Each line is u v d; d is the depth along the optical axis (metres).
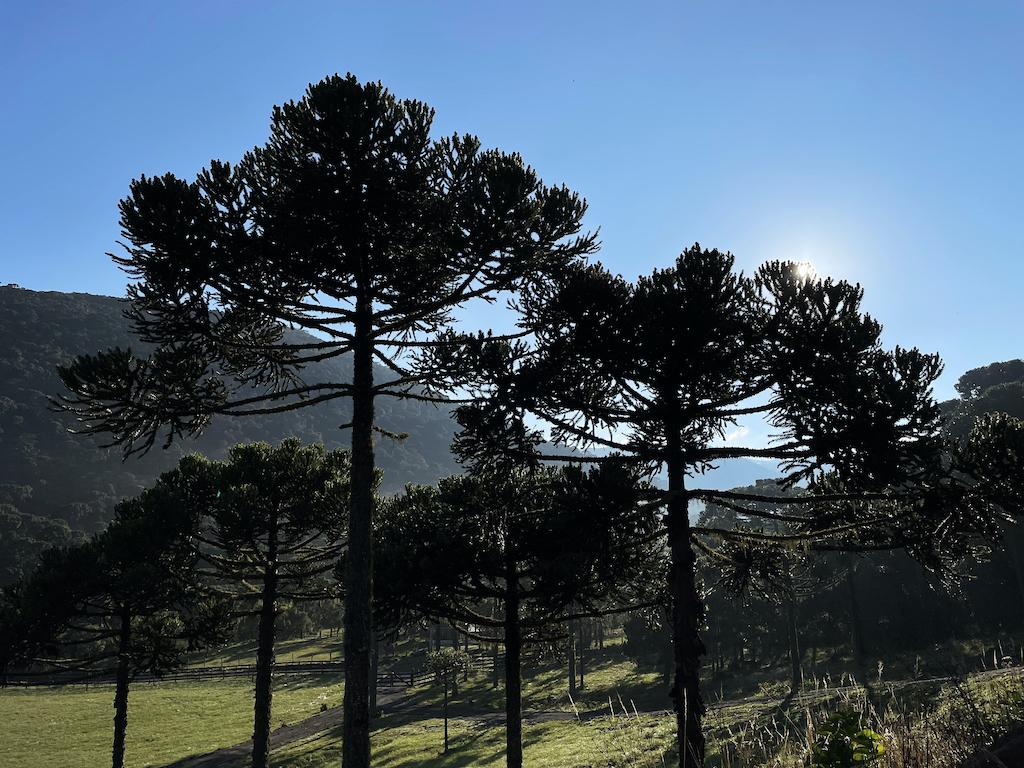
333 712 49.44
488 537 17.89
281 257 12.18
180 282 11.62
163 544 21.47
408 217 12.37
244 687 61.66
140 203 11.05
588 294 13.21
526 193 12.25
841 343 12.09
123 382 11.39
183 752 41.12
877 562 46.66
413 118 12.41
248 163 13.08
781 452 12.59
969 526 12.64
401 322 13.04
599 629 69.94
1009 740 4.17
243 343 12.38
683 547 13.08
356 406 12.83
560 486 13.84
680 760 9.09
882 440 11.50
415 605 17.30
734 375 13.70
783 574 17.50
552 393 13.58
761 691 36.53
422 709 48.38
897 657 38.19
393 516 20.33
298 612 90.25
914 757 4.26
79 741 45.69
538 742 31.59
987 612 42.81
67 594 23.17
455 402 13.52
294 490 22.50
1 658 22.67
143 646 22.84
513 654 18.06
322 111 11.66
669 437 13.69
